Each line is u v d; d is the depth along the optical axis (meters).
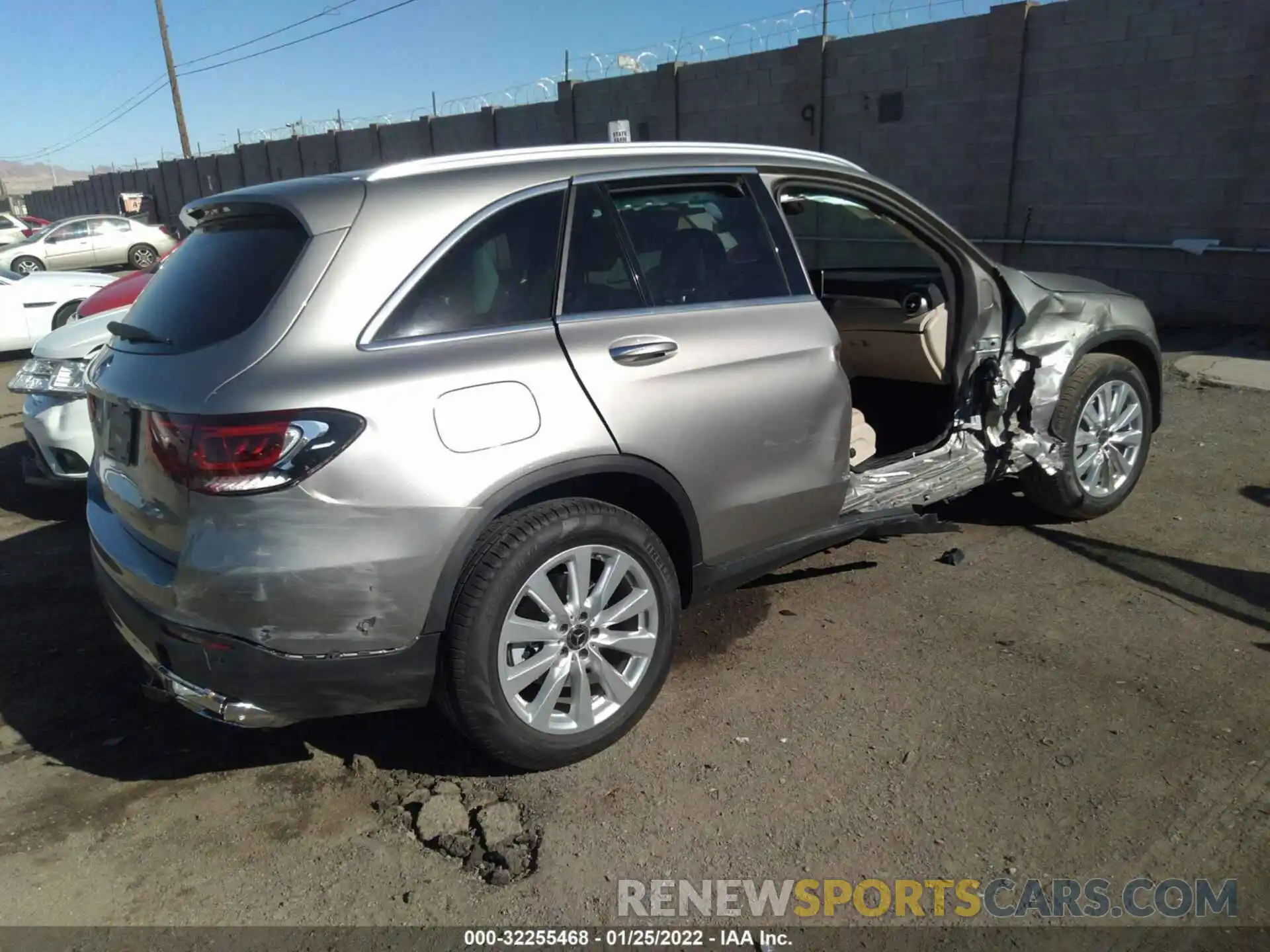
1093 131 10.84
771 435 3.46
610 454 3.01
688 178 3.49
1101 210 10.96
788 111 14.14
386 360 2.69
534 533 2.86
